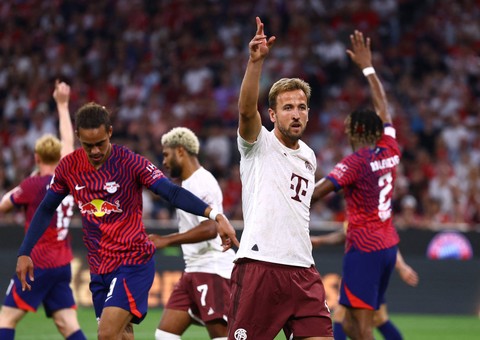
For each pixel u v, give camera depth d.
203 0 75.25
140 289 19.56
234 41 71.56
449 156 61.31
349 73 69.06
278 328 18.38
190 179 23.64
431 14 74.44
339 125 62.94
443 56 72.00
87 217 19.75
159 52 72.12
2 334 25.16
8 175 60.56
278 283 18.25
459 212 52.62
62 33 75.25
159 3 75.81
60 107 26.94
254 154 18.38
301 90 18.47
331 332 18.50
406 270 29.94
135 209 19.78
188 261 23.92
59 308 26.20
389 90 67.25
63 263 25.95
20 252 20.06
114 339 19.17
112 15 75.88
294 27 71.50
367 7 74.00
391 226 24.95
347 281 24.52
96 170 19.52
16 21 76.56
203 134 62.66
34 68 71.44
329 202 53.91
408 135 61.97
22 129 63.31
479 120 65.12
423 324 41.50
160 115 64.62
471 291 45.12
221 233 18.92
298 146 18.70
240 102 17.62
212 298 23.36
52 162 26.17
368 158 24.36
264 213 18.28
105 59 71.88
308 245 18.62
